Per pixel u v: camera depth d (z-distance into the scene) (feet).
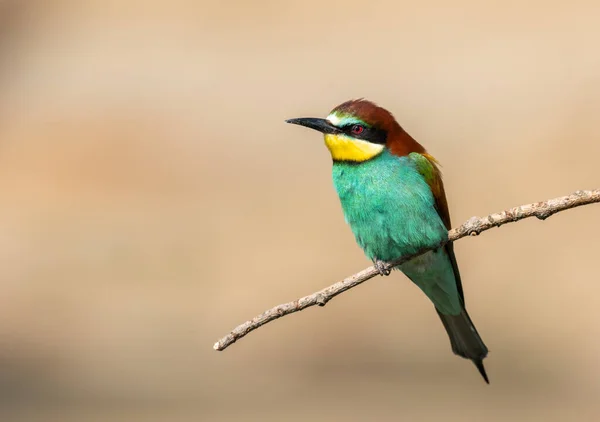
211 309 45.27
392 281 46.68
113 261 49.11
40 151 57.72
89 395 38.68
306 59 61.16
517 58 58.34
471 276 45.60
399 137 26.43
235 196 53.47
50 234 51.62
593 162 50.70
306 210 52.06
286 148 56.39
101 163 56.39
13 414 36.78
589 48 58.13
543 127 53.36
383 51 60.75
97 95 60.90
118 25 66.13
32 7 67.67
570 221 48.14
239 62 61.77
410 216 25.84
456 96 56.39
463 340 27.71
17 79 63.10
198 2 67.82
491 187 50.24
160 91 60.75
